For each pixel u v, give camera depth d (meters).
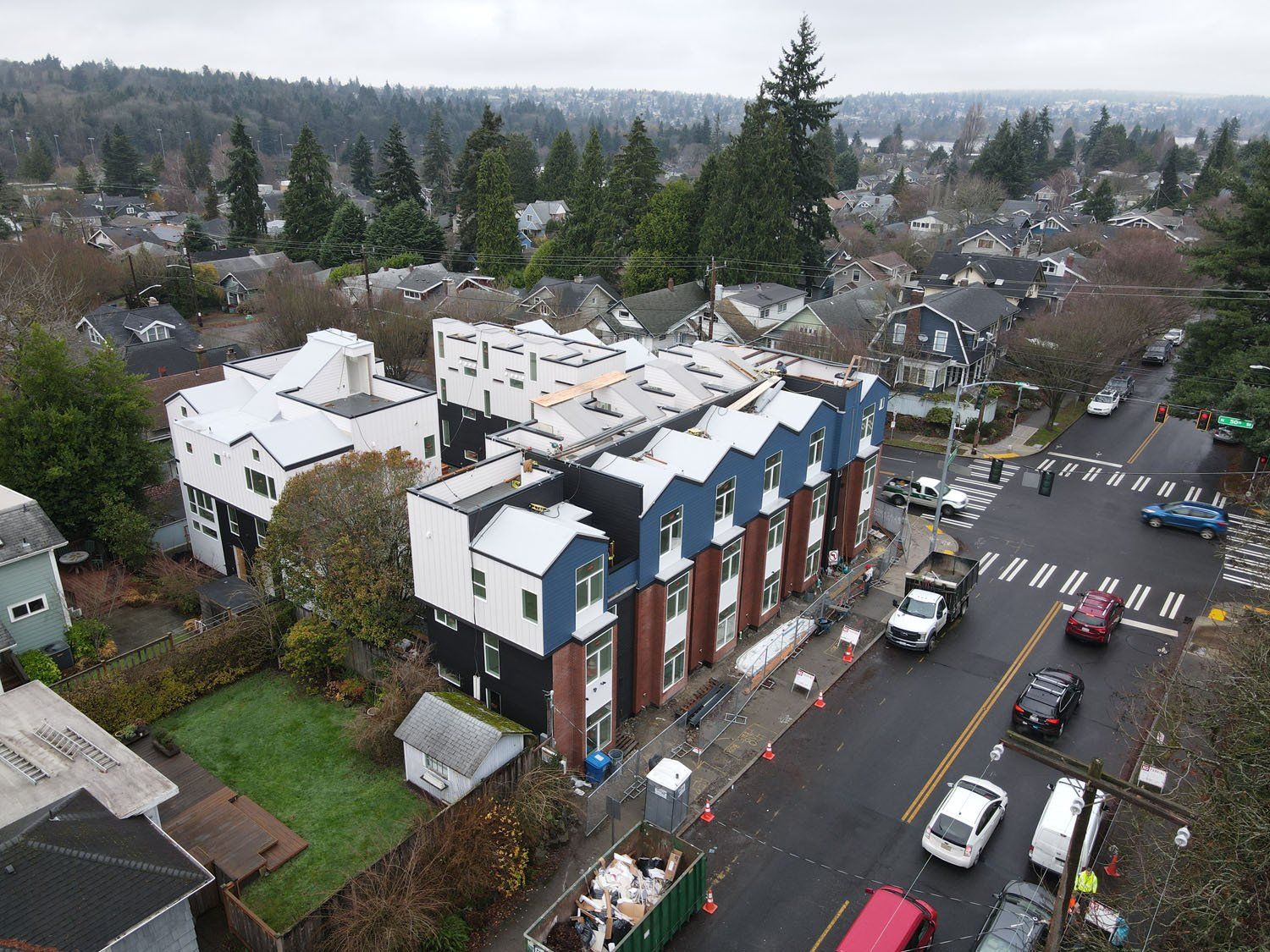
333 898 19.47
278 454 32.34
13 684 27.66
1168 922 19.70
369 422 35.31
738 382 38.44
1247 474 49.25
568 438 31.11
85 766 20.33
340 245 100.69
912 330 61.62
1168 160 155.75
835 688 31.39
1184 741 26.22
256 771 25.55
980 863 23.52
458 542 25.09
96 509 35.38
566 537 24.17
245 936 19.72
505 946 20.50
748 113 76.50
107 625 32.09
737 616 33.19
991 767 27.38
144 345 59.31
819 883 22.81
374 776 25.47
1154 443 57.16
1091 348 57.34
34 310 49.59
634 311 73.12
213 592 32.50
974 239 101.94
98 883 16.50
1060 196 157.38
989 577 39.84
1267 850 15.98
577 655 25.09
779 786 26.39
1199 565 41.00
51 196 139.00
